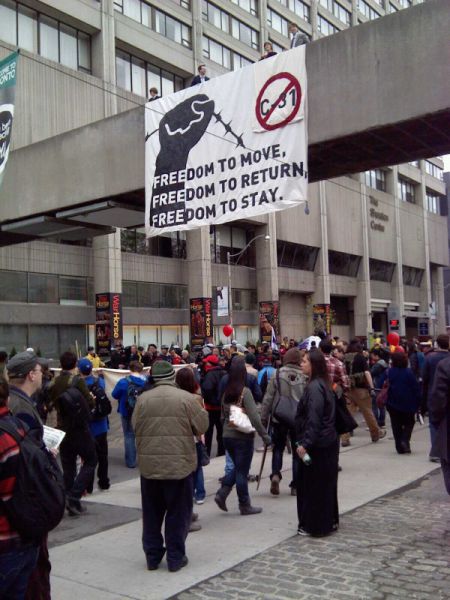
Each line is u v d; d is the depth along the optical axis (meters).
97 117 33.62
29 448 2.99
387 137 11.56
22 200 17.31
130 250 36.38
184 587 4.83
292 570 5.09
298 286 48.12
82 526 6.75
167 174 13.52
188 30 40.34
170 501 5.25
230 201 12.43
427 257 66.31
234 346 14.11
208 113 12.88
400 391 10.16
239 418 6.73
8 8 30.08
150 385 6.29
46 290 31.64
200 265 38.84
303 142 11.58
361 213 55.66
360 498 7.41
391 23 10.95
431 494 7.55
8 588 2.92
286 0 49.62
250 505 6.94
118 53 35.94
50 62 31.48
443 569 4.99
